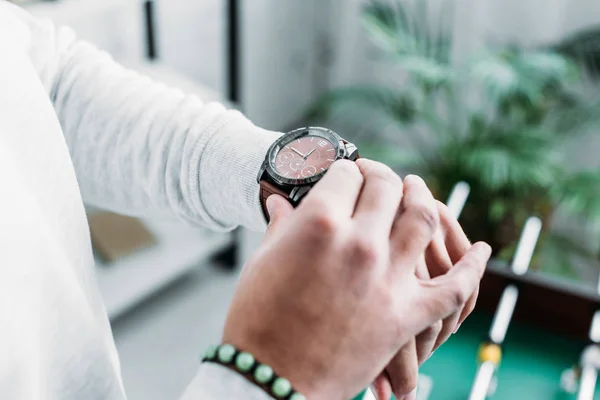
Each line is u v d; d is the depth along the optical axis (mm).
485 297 1138
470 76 1968
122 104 533
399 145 2307
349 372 345
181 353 1665
